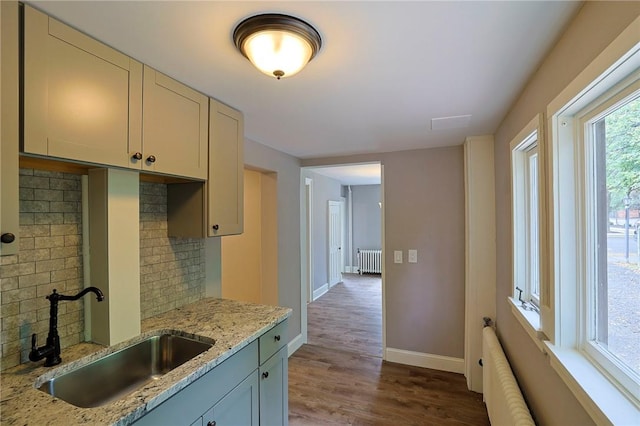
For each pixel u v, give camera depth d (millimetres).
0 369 1173
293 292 3486
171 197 1883
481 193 2641
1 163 904
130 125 1309
